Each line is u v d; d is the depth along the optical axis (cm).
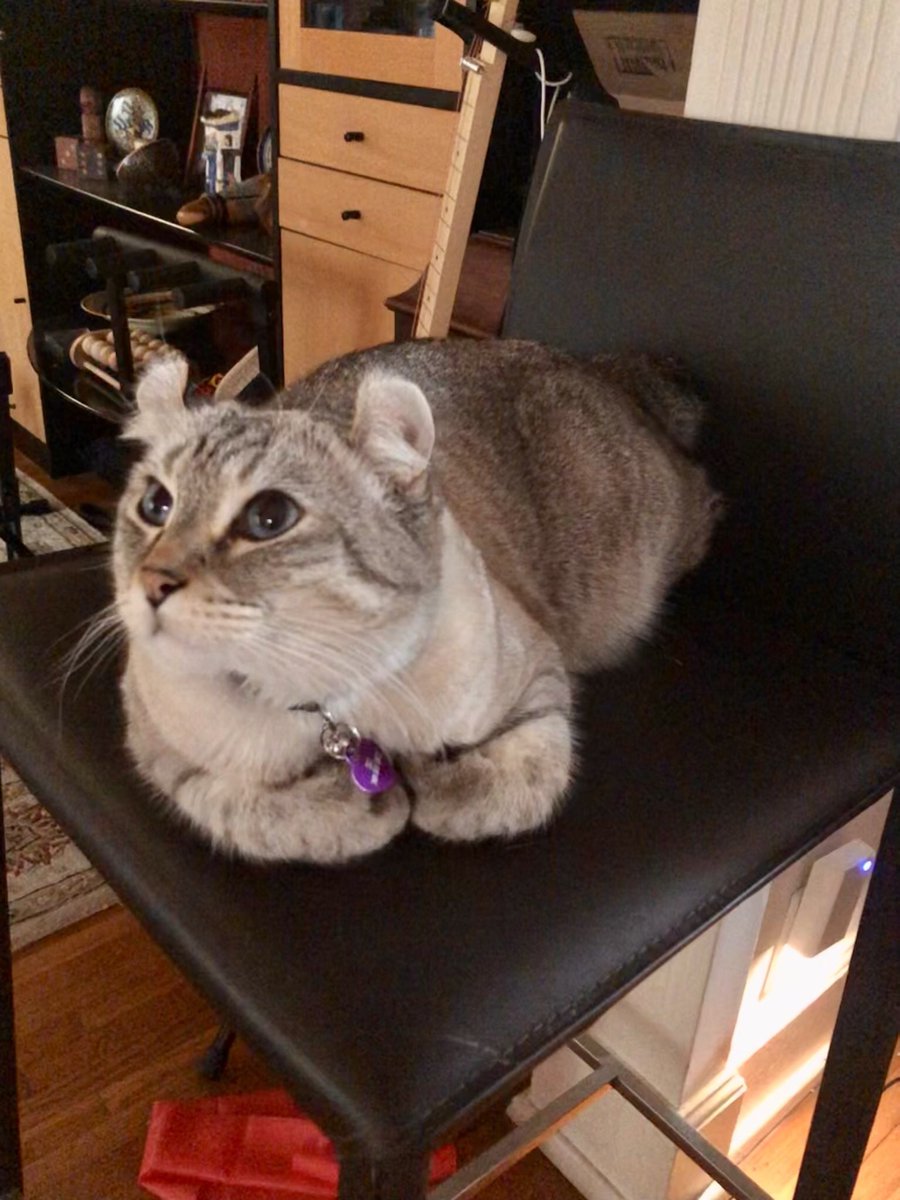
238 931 50
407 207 128
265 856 54
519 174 125
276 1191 92
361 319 142
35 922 116
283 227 149
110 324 188
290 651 53
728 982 89
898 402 68
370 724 58
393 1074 44
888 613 71
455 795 56
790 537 75
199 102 192
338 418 64
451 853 55
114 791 59
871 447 69
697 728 65
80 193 184
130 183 182
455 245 112
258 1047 46
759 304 73
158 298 185
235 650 52
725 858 56
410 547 58
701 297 76
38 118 197
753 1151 104
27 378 217
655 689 69
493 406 86
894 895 73
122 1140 96
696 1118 93
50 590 76
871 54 70
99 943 115
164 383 64
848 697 69
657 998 90
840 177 69
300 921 50
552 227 84
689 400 78
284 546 54
